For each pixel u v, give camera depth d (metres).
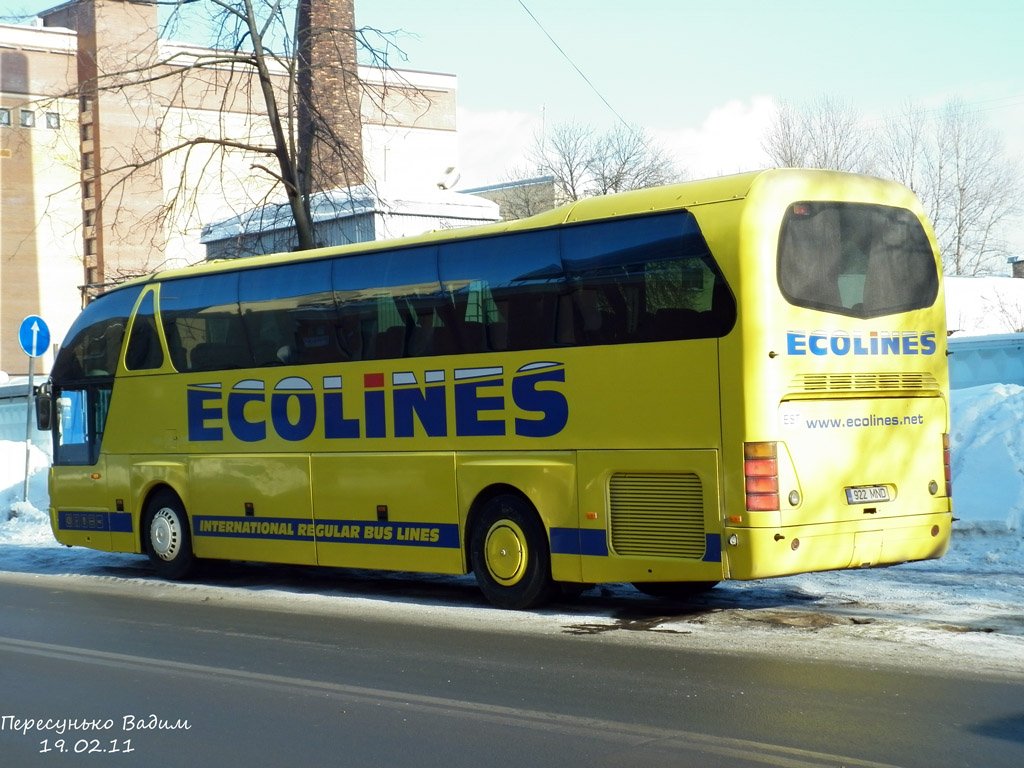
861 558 10.33
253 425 13.88
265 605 12.64
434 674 8.77
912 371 10.77
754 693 7.81
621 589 12.69
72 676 9.09
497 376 11.57
